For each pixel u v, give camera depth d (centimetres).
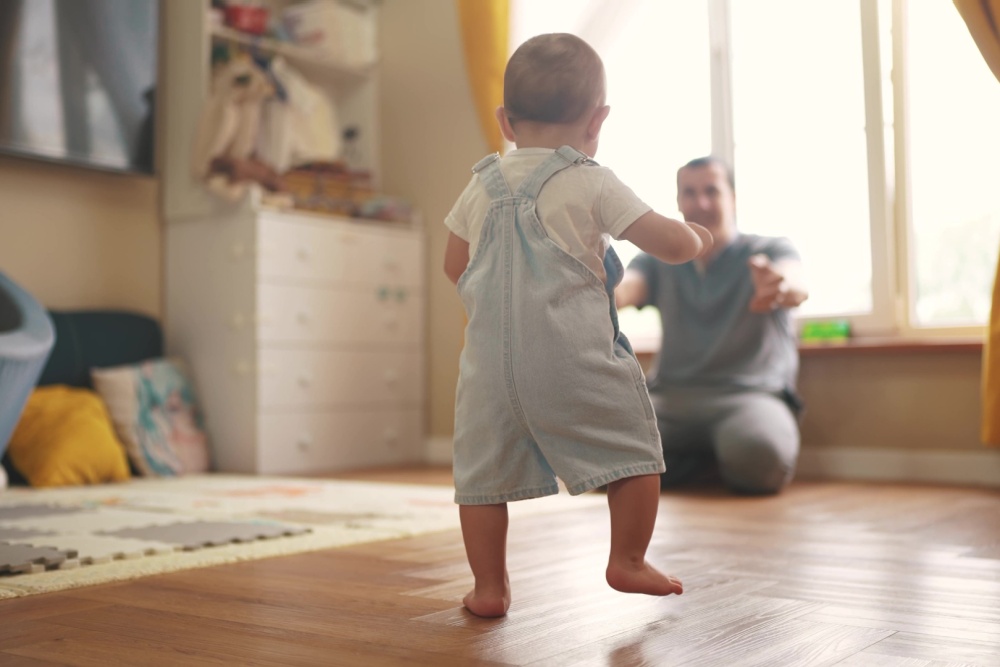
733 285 300
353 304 375
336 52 403
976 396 301
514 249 127
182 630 121
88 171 357
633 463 123
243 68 355
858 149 331
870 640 112
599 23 369
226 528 199
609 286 134
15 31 324
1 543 178
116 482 313
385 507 243
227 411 352
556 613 128
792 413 299
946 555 171
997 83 304
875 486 295
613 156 379
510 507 243
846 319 331
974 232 314
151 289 373
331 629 121
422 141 414
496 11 372
